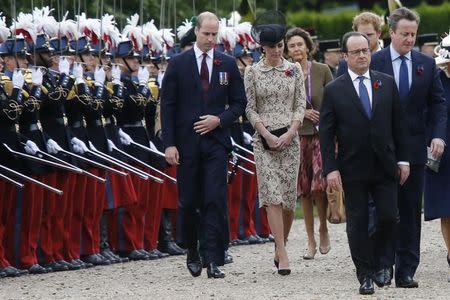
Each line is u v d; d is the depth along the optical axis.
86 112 43.38
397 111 35.84
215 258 39.00
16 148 41.00
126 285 38.47
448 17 81.38
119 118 45.19
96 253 44.34
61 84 42.25
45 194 42.41
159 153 45.44
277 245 40.31
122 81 45.31
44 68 42.41
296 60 45.12
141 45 46.34
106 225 45.62
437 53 41.00
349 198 35.66
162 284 38.44
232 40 49.59
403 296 35.03
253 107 40.94
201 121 38.78
